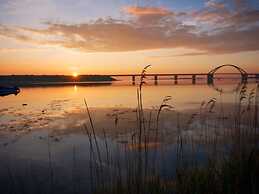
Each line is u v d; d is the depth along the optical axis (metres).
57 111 20.33
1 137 12.20
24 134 12.72
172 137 9.98
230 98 23.83
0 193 6.20
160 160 7.16
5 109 21.69
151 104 22.72
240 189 3.68
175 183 4.64
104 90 46.97
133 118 15.61
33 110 21.00
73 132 12.91
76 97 32.25
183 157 5.66
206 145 7.54
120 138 10.59
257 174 3.80
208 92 35.62
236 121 5.89
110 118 16.33
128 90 45.72
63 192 6.06
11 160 8.91
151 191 4.12
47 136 12.24
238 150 4.57
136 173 4.50
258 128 5.62
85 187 6.29
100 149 9.51
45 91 45.62
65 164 8.32
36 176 7.29
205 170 4.60
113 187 4.91
